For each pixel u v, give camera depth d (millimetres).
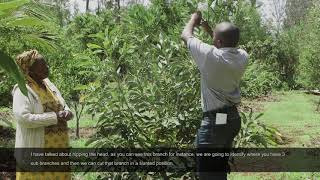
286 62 31547
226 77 3914
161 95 4699
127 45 4801
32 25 6598
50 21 7926
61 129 4348
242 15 4852
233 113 4016
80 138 10594
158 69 4695
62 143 4352
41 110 4219
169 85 4684
